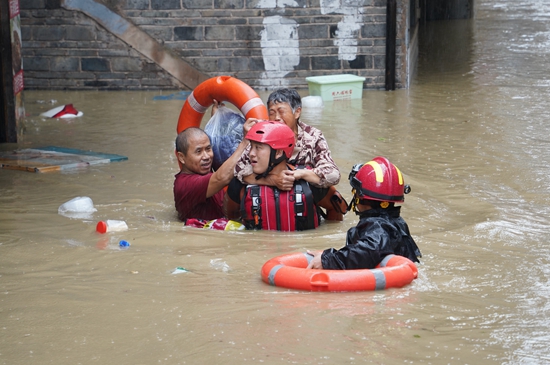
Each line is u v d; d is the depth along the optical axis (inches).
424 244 208.2
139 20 581.0
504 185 290.0
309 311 154.9
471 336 141.6
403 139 391.9
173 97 556.7
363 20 569.3
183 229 233.5
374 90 577.9
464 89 564.1
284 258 182.7
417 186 289.0
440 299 162.4
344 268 177.3
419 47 826.8
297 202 229.6
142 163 345.7
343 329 144.9
